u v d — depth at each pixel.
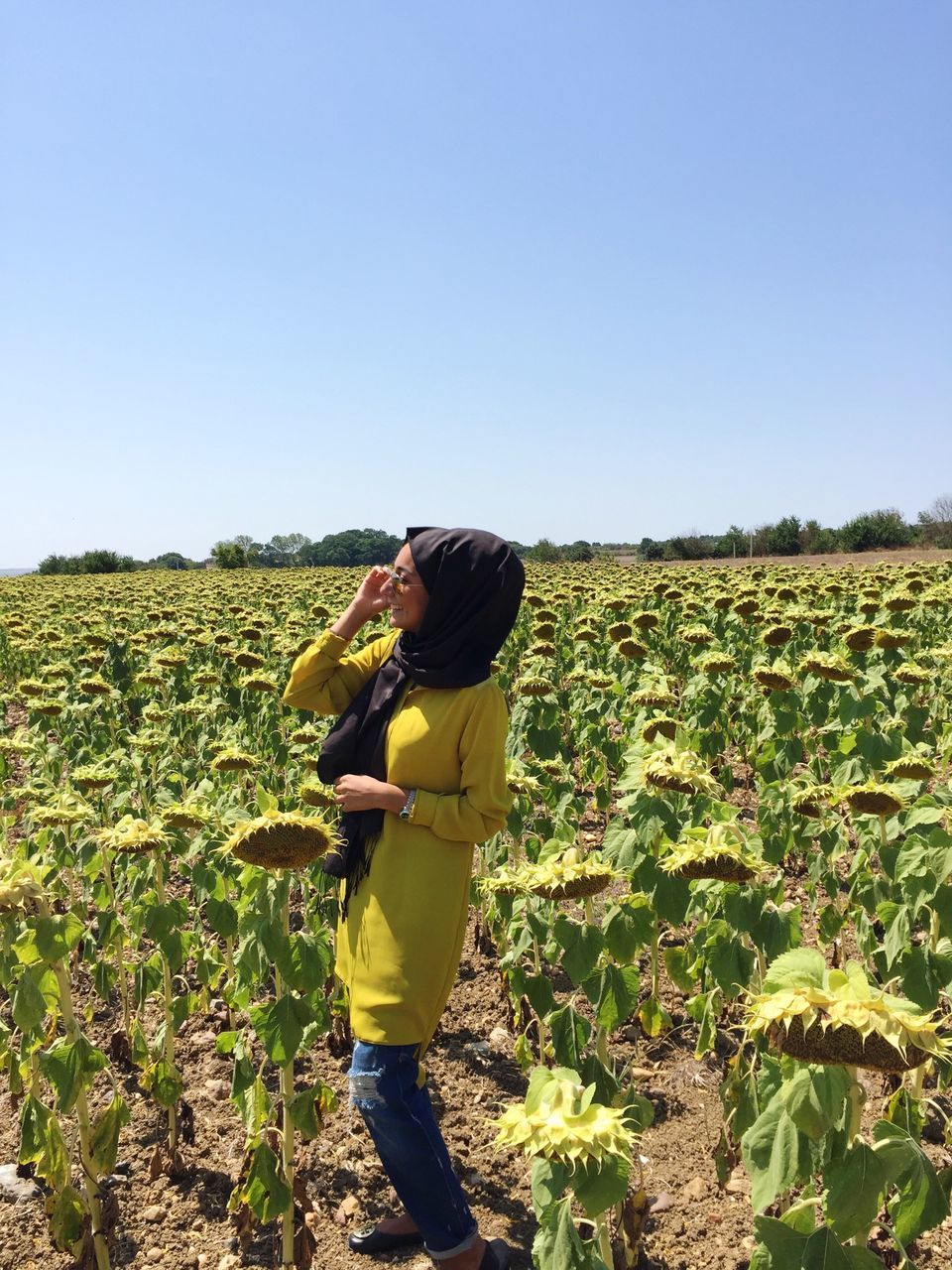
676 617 14.03
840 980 2.23
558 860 3.59
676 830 3.96
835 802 5.05
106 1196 3.69
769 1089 2.53
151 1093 4.93
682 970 4.47
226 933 4.76
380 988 3.35
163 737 8.04
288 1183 3.56
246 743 8.32
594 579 22.80
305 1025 3.51
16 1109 4.80
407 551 3.52
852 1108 2.35
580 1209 3.96
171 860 7.26
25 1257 3.86
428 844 3.43
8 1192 4.23
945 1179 2.84
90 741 9.17
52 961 3.39
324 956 3.45
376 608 3.92
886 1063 2.16
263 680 8.98
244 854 3.30
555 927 3.70
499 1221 4.01
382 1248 3.86
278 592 24.00
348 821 3.54
